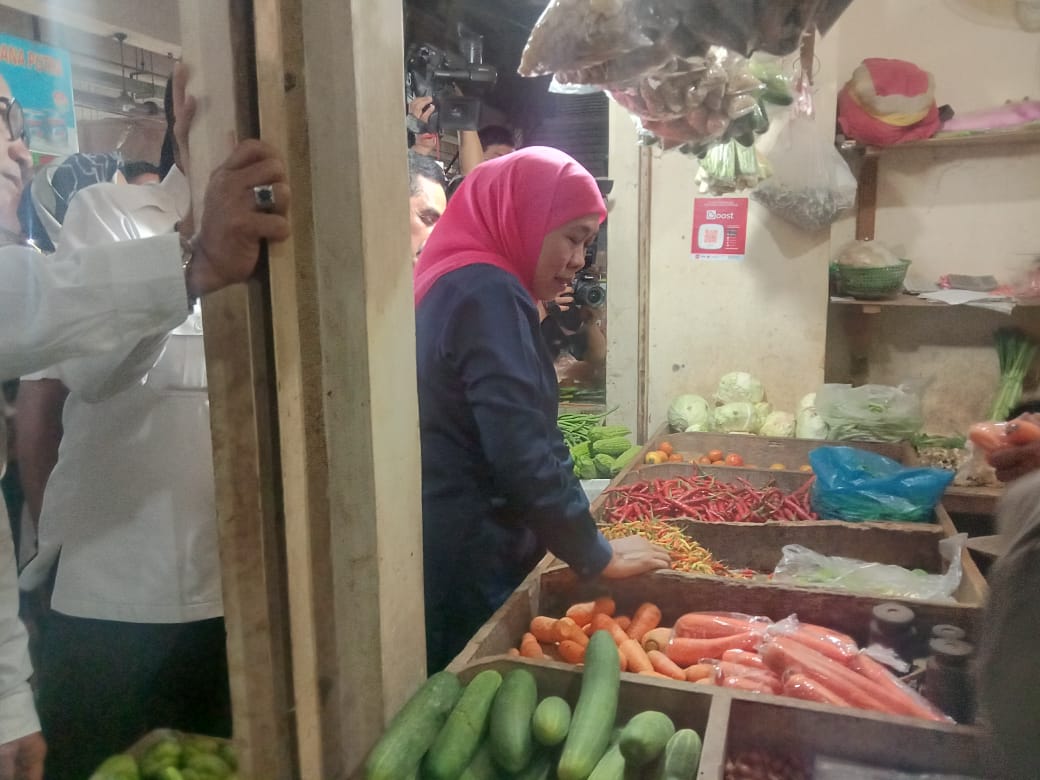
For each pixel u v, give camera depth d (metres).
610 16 1.52
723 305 3.40
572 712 1.28
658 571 1.76
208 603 1.67
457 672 1.33
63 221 1.41
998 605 0.99
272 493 1.02
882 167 3.60
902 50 3.52
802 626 1.58
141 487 1.61
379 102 1.06
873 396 3.05
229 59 0.91
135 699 1.58
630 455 3.17
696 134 2.28
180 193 1.37
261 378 0.99
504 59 3.96
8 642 1.25
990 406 3.61
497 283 1.64
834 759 1.23
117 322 0.97
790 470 2.84
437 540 1.77
